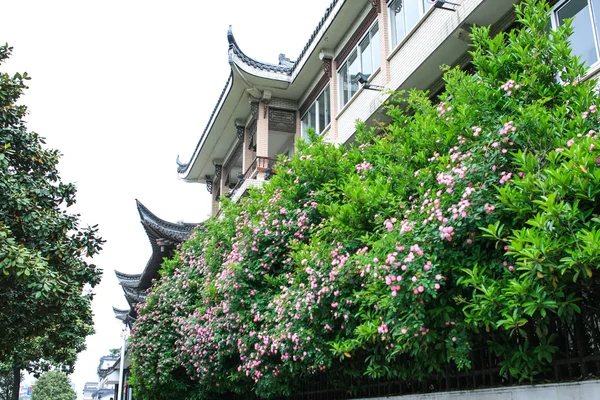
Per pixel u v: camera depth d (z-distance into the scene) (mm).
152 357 15523
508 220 5094
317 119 17719
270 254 9656
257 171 18406
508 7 9453
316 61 16938
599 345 4969
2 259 8797
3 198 9719
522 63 6090
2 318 10188
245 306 9664
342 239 7414
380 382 7785
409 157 7340
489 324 5215
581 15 8273
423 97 8508
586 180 4258
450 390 6422
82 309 12133
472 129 6027
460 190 5430
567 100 5793
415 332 5355
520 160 4953
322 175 10055
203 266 13719
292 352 7727
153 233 22547
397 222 6137
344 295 6922
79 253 11109
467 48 10492
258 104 19062
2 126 11039
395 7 13031
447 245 5469
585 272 4074
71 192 11625
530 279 4332
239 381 10938
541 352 4957
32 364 23094
